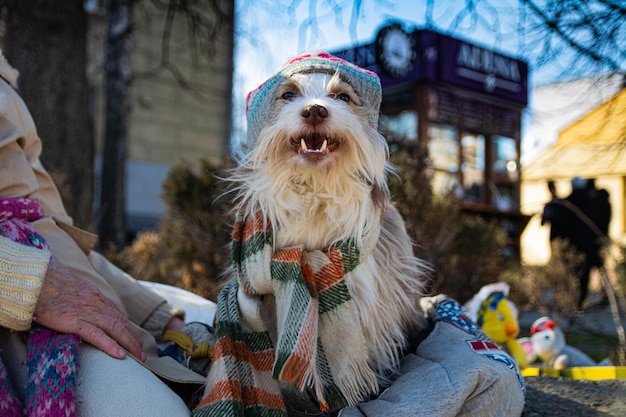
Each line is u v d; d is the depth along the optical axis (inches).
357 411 73.1
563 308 252.2
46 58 219.5
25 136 91.4
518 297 268.4
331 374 74.8
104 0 413.1
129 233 466.6
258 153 83.4
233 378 72.7
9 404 63.0
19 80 217.8
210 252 210.8
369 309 81.0
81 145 227.5
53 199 101.0
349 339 75.2
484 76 402.6
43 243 77.4
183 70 503.8
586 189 277.4
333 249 80.3
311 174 80.2
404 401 70.8
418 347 86.9
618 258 222.4
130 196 481.1
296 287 73.7
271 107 87.1
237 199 110.0
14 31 217.9
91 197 231.5
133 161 483.8
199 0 314.8
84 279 79.6
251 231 81.5
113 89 301.9
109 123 302.0
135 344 75.4
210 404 70.2
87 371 68.2
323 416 81.0
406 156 203.9
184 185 214.2
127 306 107.4
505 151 429.7
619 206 407.5
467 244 223.3
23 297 68.1
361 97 88.8
